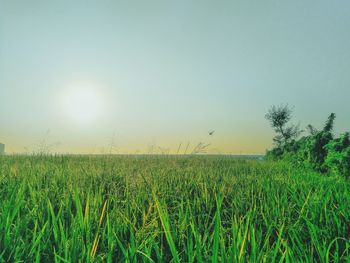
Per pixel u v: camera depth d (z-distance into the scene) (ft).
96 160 36.60
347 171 25.39
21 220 9.25
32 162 31.42
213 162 38.32
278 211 11.12
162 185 16.48
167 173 22.27
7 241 7.58
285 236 9.52
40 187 14.75
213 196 14.12
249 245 7.89
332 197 13.24
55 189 14.29
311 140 39.22
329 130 41.14
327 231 9.58
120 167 26.78
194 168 28.32
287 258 6.54
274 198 13.58
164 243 8.86
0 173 19.86
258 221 10.53
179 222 9.82
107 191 14.99
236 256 6.47
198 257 6.57
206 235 8.23
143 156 40.88
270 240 9.34
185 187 16.17
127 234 9.41
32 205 11.49
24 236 8.73
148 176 19.38
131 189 15.30
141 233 8.51
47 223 8.76
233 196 14.46
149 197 13.32
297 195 15.07
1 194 13.19
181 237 8.54
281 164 41.55
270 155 60.75
